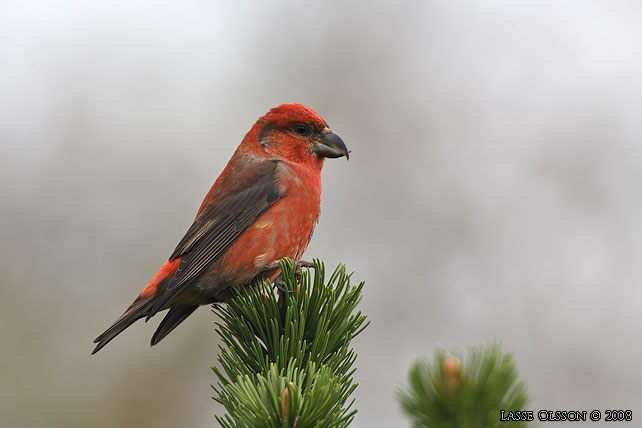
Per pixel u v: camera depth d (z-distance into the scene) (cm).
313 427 491
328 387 500
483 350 447
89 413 1606
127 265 1670
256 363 642
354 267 1638
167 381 1655
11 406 1578
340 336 639
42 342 1619
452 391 434
